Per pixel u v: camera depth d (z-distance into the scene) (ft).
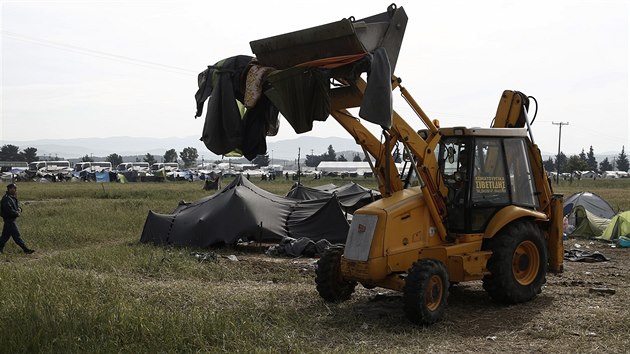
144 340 23.13
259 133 29.25
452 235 31.40
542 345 25.18
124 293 31.55
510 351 24.47
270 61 28.73
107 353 21.36
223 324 24.94
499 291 31.65
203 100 28.99
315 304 32.07
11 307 26.20
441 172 31.71
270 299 32.60
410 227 30.07
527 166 34.04
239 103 29.53
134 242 57.72
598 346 24.76
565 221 65.57
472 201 31.22
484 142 32.17
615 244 59.36
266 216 55.83
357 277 29.30
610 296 34.17
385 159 30.96
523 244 32.63
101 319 24.85
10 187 52.26
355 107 29.35
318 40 27.04
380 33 27.37
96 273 38.47
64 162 346.54
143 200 117.70
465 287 36.96
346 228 56.13
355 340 25.93
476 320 29.48
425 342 25.76
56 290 30.25
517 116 34.99
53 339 22.22
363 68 26.99
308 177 337.72
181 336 23.36
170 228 56.49
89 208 94.68
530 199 33.96
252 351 22.48
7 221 51.96
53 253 52.06
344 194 77.05
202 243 54.85
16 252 52.85
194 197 133.08
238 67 28.60
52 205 103.19
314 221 56.44
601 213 69.92
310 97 27.17
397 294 34.40
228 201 55.88
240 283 38.34
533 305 32.17
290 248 51.72
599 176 446.60
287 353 23.26
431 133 31.45
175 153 601.21
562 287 37.06
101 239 61.26
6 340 21.97
